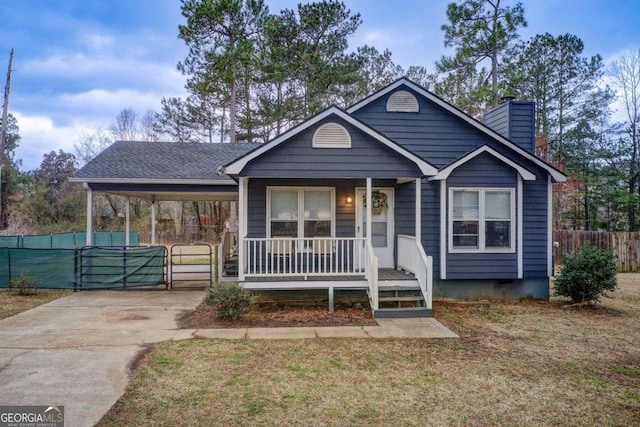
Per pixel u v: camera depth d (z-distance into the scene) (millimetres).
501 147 10695
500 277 9984
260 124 22984
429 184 10258
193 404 4258
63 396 4402
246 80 21734
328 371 5266
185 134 27156
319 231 10242
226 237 11570
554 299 10625
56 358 5605
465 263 9938
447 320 8117
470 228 10008
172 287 11383
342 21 23422
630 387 4867
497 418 4059
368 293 9008
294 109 23250
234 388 4688
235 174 8477
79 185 32500
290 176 8609
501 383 4941
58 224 30188
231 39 20594
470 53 20766
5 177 31500
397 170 8781
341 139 8695
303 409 4195
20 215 29562
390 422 3949
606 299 10484
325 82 22844
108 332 6941
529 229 10234
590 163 23812
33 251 10914
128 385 4715
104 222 29859
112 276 11016
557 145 23906
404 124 10648
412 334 7047
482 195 9945
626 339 6922
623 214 24359
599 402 4445
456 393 4645
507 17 20188
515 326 7727
